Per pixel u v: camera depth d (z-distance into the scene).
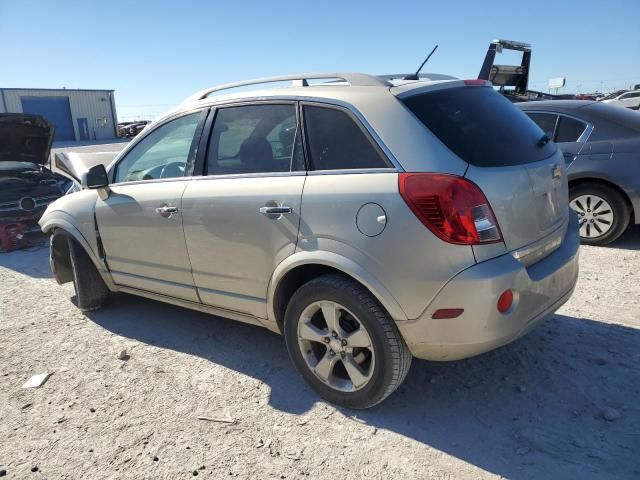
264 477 2.45
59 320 4.46
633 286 4.54
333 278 2.76
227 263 3.23
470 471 2.43
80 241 4.24
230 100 3.36
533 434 2.66
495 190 2.50
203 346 3.83
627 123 5.58
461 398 3.01
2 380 3.46
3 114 7.41
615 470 2.38
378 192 2.55
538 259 2.81
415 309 2.52
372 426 2.79
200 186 3.33
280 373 3.38
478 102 2.96
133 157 3.95
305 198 2.79
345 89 2.90
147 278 3.85
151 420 2.93
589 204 5.81
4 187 7.29
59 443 2.77
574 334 3.67
